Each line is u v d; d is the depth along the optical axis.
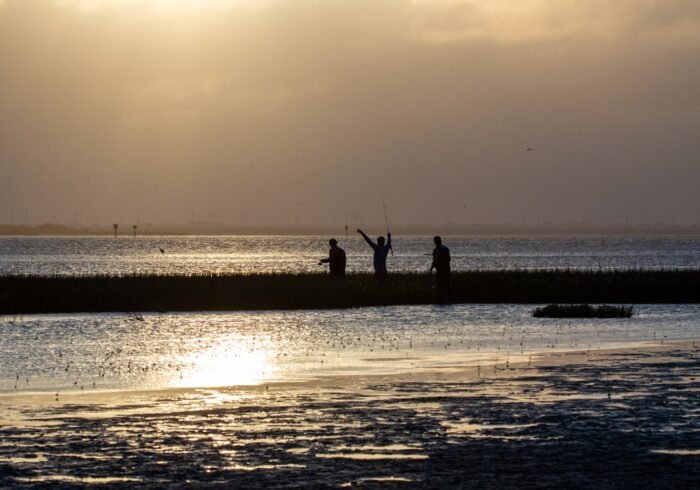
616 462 22.62
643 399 30.59
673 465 22.34
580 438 25.14
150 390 32.50
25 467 22.27
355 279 78.69
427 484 20.77
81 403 30.00
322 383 34.03
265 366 38.31
